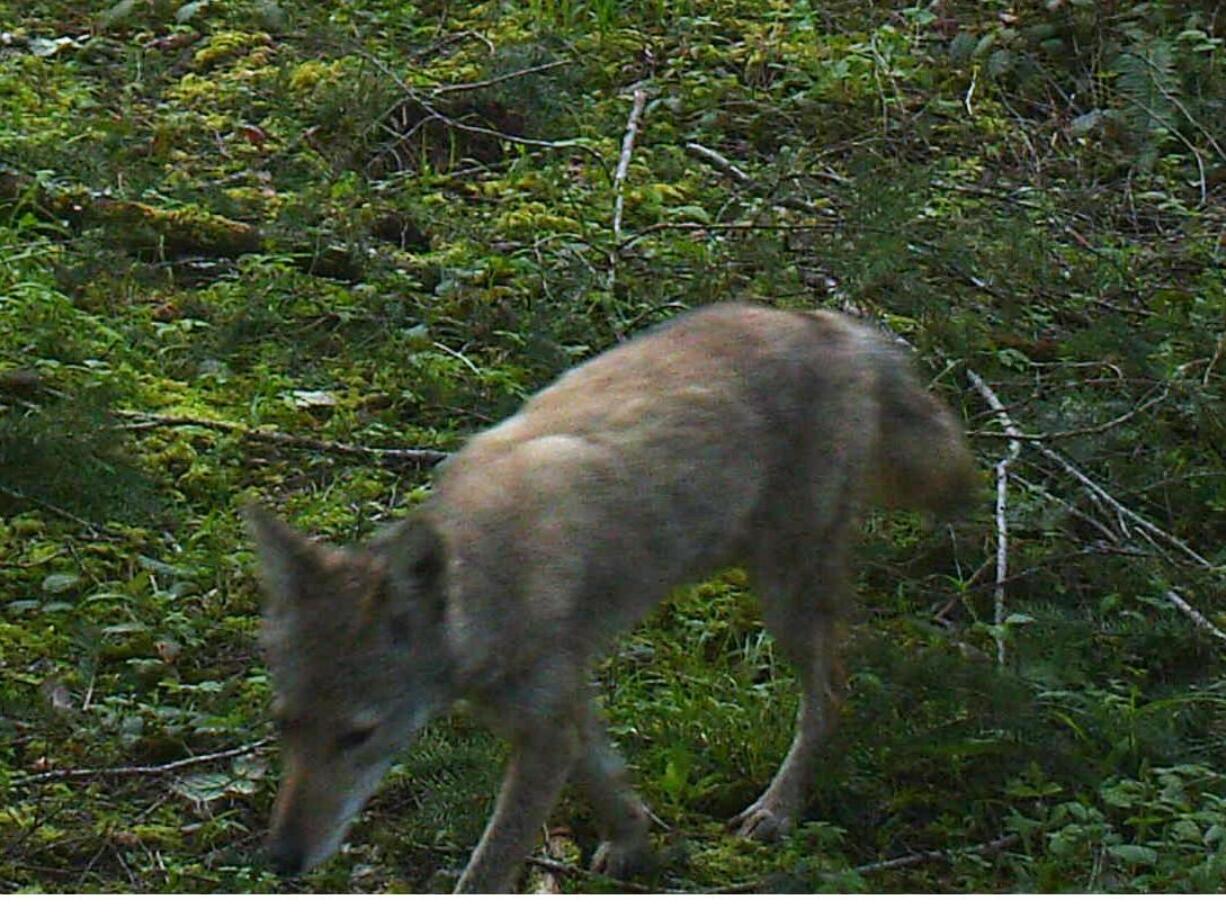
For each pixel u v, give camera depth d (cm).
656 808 892
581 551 794
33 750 907
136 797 887
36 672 965
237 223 1394
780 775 902
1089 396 1206
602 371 871
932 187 1413
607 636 820
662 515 827
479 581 762
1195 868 819
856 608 1000
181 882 827
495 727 795
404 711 739
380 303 1295
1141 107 1623
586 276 1303
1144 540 1121
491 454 815
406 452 1152
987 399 1209
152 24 1792
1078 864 849
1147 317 1304
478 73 1642
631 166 1536
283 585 739
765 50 1750
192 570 1042
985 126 1644
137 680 964
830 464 896
